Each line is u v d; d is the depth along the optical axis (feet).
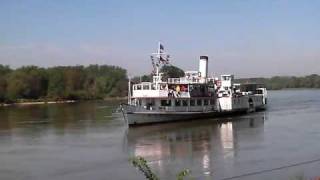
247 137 232.12
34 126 311.06
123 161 179.11
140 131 268.82
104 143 226.58
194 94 318.86
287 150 191.01
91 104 618.85
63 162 180.24
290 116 343.67
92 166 171.32
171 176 150.51
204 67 347.36
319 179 91.71
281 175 148.36
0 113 453.58
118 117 367.04
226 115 346.95
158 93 300.40
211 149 199.62
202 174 152.35
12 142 235.81
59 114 418.92
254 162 168.55
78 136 253.65
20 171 165.89
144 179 149.18
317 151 187.11
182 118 313.12
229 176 148.87
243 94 384.47
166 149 203.92
